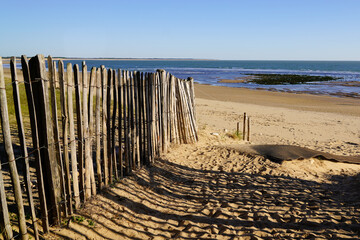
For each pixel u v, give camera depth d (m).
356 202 4.57
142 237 3.66
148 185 5.17
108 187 4.70
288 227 3.85
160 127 6.70
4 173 4.83
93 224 3.74
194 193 5.11
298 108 22.20
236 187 5.38
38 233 3.35
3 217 2.89
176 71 92.00
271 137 12.34
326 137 13.02
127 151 5.27
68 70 3.56
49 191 3.48
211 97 27.94
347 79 58.56
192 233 3.76
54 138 3.47
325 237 3.52
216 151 7.75
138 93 5.64
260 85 44.56
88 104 4.08
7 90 12.16
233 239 3.58
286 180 5.74
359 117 18.80
